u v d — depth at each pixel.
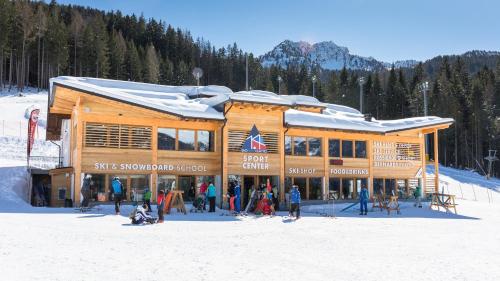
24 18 83.88
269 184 25.67
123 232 14.70
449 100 88.25
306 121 29.03
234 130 26.45
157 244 12.61
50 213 19.23
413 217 24.36
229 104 25.77
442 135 85.94
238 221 19.45
